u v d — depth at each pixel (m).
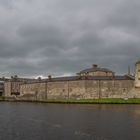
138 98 107.00
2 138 34.38
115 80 112.94
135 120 48.41
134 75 114.31
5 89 179.00
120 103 97.00
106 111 65.44
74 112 64.19
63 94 124.12
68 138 34.19
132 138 33.84
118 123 45.00
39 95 135.88
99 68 139.25
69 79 122.75
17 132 38.12
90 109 72.12
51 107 82.81
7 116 57.16
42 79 142.12
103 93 114.19
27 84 147.12
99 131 38.06
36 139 33.75
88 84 116.12
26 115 58.78
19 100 133.25
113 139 33.44
